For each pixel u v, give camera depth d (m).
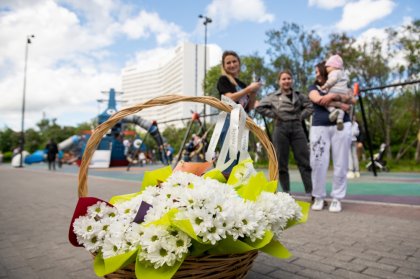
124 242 1.25
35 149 64.69
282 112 4.58
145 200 1.43
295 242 2.71
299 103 4.62
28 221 3.88
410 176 9.50
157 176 1.75
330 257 2.33
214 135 1.87
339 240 2.75
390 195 5.47
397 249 2.49
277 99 4.64
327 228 3.17
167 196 1.41
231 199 1.31
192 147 11.77
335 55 4.18
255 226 1.30
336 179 4.07
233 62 3.65
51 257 2.48
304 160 4.70
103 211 1.42
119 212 1.42
